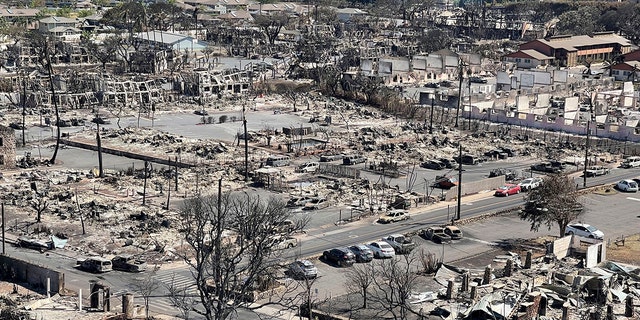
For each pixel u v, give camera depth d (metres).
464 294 118.50
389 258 138.75
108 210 162.62
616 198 181.88
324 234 151.00
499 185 188.25
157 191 179.88
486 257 139.50
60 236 145.62
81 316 108.88
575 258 137.62
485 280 122.06
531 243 148.12
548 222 149.88
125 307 109.19
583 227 150.12
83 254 138.50
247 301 108.06
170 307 115.94
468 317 108.44
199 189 181.50
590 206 174.12
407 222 159.75
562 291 117.12
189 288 122.62
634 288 121.62
